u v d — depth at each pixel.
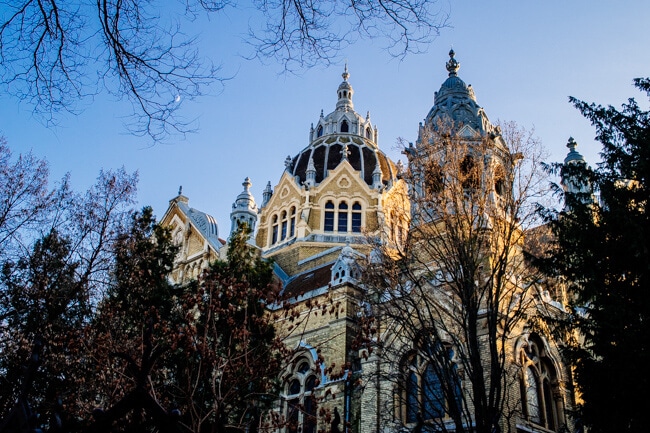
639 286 21.66
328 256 52.19
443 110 39.78
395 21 8.74
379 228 31.41
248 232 33.84
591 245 22.98
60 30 8.15
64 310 27.91
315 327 38.41
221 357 24.03
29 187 30.09
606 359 21.73
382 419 29.89
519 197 25.78
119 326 27.72
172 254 33.72
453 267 25.64
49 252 29.59
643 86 25.44
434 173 27.56
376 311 30.72
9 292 28.00
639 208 23.64
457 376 23.39
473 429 22.25
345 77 74.56
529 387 30.17
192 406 19.30
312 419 25.62
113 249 30.66
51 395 25.23
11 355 26.66
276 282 48.34
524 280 25.98
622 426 20.39
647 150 22.98
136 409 7.73
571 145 49.06
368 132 68.44
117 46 8.37
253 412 25.70
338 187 59.06
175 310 29.52
